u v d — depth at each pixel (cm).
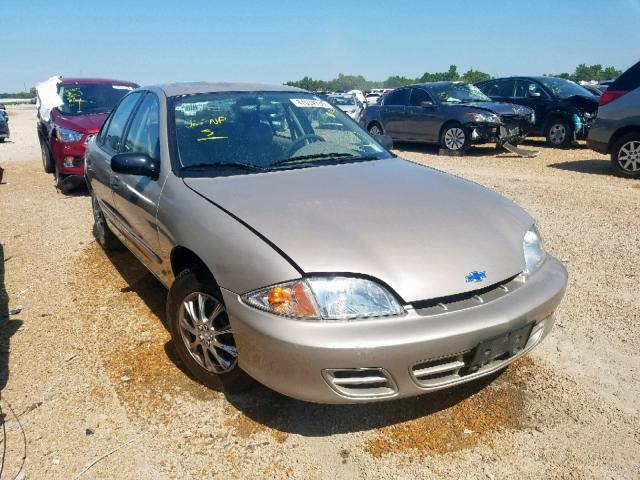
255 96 389
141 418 271
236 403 283
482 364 246
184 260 308
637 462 242
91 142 518
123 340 347
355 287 230
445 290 237
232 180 307
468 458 245
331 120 403
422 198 294
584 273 456
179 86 397
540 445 253
